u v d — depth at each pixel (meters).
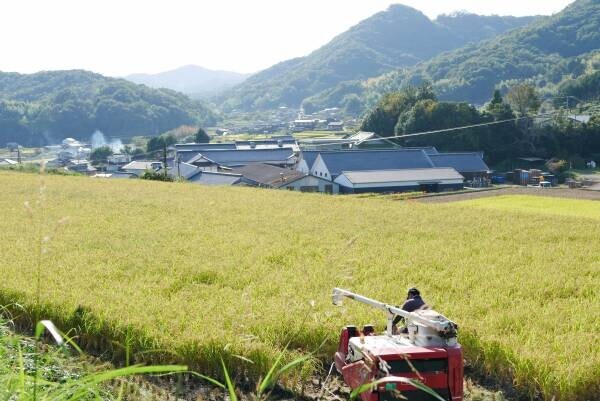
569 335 10.52
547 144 95.94
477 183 77.12
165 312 11.43
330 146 128.25
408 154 79.38
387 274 15.48
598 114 100.44
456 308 12.15
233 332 9.93
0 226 23.61
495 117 98.38
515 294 13.80
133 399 8.45
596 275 16.25
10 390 4.42
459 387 7.27
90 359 9.84
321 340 10.05
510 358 9.38
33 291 12.38
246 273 15.72
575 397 8.60
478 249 20.20
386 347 7.45
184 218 27.33
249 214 29.31
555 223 27.39
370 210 31.88
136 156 144.00
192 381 9.34
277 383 9.19
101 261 17.14
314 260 17.56
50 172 63.69
